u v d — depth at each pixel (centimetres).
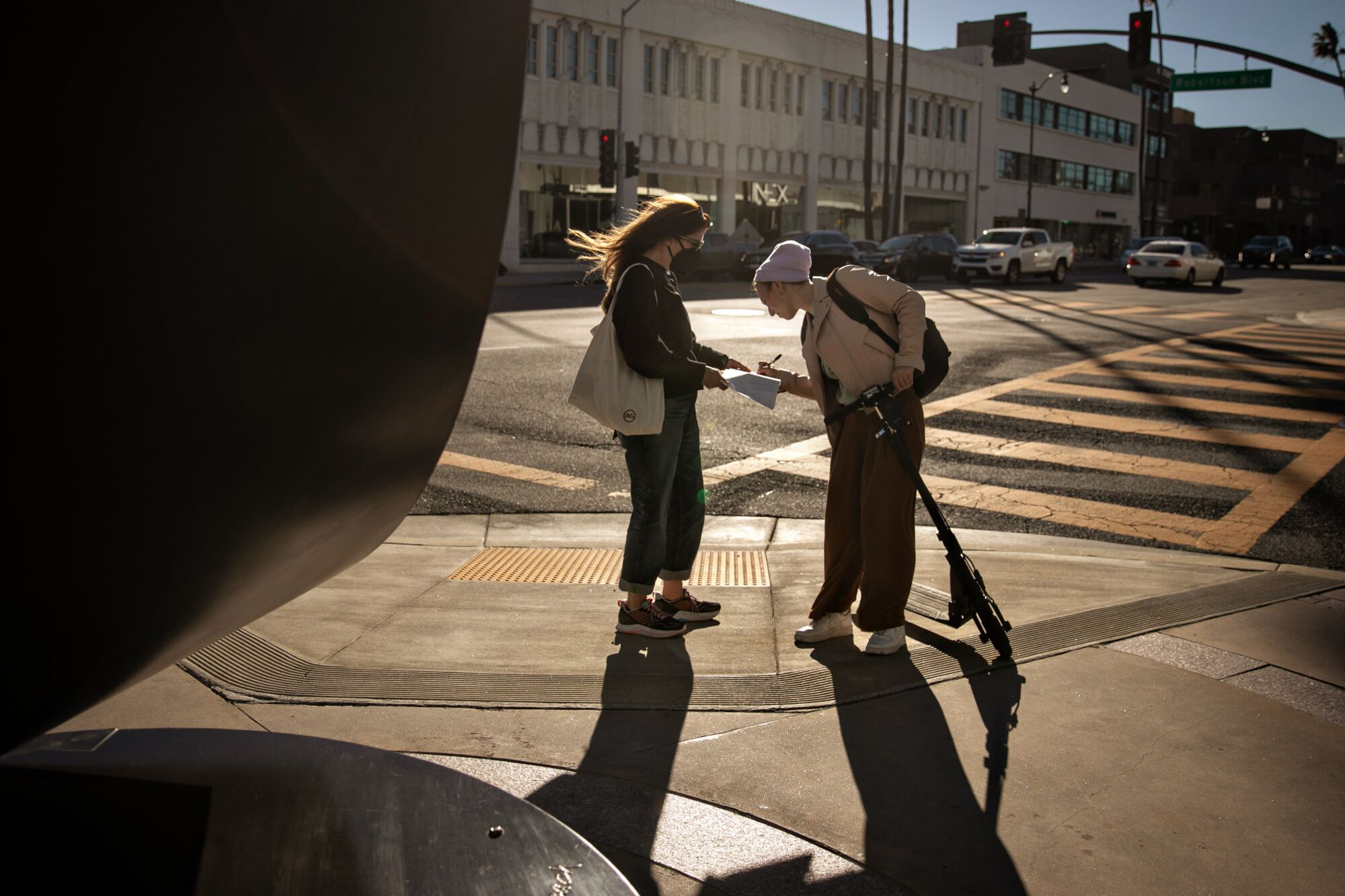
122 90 77
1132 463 723
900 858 233
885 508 352
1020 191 5947
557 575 463
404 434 125
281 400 103
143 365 88
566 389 993
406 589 434
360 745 193
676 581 393
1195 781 269
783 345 1332
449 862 159
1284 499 629
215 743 190
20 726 107
